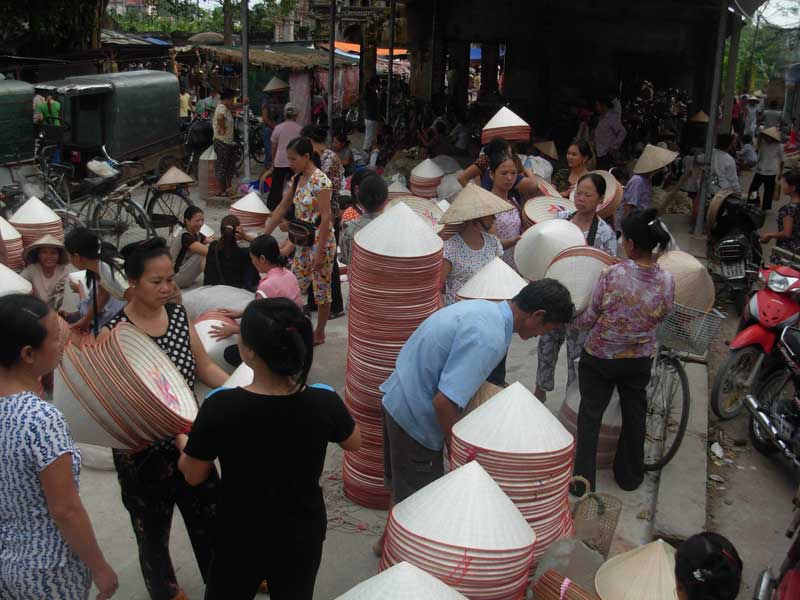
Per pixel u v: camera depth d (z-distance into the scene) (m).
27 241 7.45
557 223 5.24
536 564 3.26
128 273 3.31
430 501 2.90
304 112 20.28
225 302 6.30
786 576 3.43
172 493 3.29
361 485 4.40
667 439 5.54
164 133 15.09
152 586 3.40
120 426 2.97
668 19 17.42
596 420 4.55
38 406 2.43
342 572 3.91
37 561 2.49
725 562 2.31
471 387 3.29
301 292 6.65
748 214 9.58
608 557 4.00
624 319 4.36
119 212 10.20
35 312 2.43
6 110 10.90
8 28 17.88
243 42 12.38
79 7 18.23
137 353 3.20
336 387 6.04
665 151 7.80
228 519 2.66
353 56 27.48
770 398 5.82
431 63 19.38
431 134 14.34
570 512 3.66
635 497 4.80
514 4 18.44
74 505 2.46
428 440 3.54
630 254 4.39
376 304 4.04
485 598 2.75
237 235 6.93
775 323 5.73
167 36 31.14
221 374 3.55
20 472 2.41
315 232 6.48
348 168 12.27
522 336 3.47
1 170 11.03
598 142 14.09
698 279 5.00
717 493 5.19
